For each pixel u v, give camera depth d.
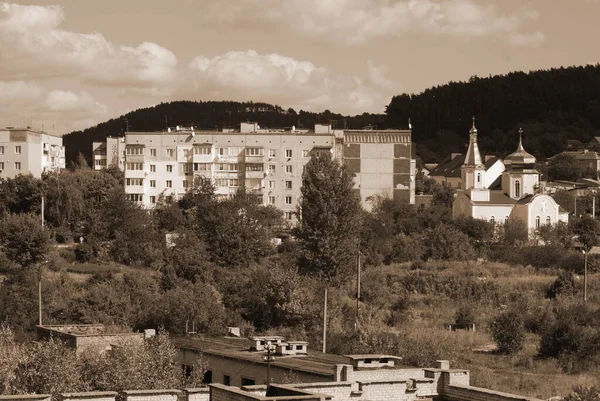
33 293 156.12
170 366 79.19
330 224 188.00
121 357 77.00
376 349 121.88
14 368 74.88
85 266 192.38
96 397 54.72
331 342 130.25
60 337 93.88
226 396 52.88
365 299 179.75
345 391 59.53
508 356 133.75
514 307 173.00
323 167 192.12
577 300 178.38
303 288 159.50
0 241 188.75
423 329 153.75
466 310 164.38
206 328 130.88
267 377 68.38
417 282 192.88
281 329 146.62
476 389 61.25
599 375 122.31
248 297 156.62
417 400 61.97
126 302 151.25
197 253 189.38
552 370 125.56
